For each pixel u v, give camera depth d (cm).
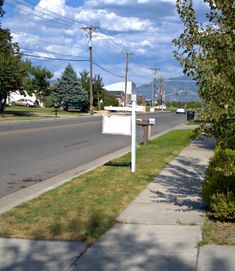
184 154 1730
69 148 2016
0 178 1244
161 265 556
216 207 733
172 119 6031
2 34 4997
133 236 668
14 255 592
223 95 642
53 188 1033
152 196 944
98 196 936
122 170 1304
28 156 1705
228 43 646
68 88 8200
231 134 669
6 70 4894
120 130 1272
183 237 663
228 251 603
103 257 584
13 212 802
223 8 661
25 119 4625
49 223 728
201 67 650
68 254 595
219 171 770
